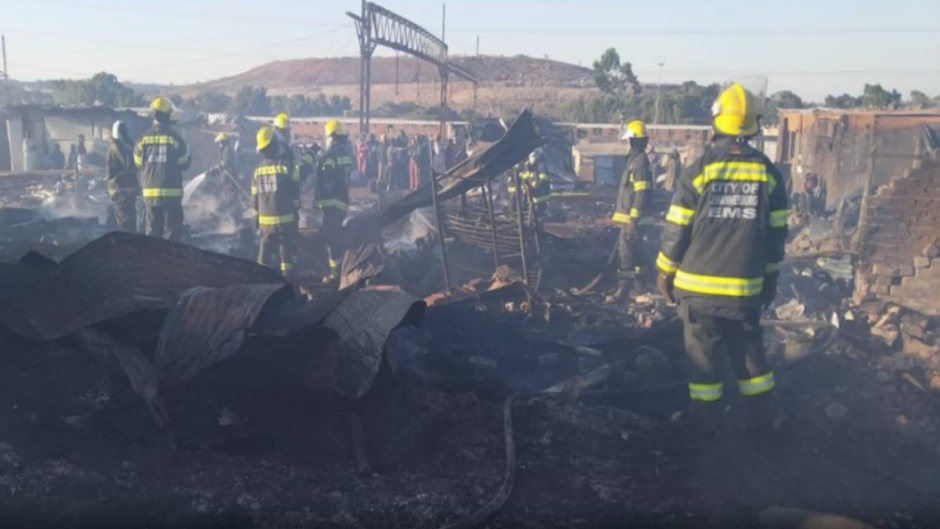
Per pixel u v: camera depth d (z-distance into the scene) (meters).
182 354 5.77
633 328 9.41
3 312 6.44
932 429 6.42
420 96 91.44
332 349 5.95
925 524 5.00
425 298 9.96
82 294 6.44
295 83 118.31
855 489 5.41
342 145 12.37
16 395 5.97
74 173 22.25
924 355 8.55
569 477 5.59
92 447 5.55
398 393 6.42
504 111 65.12
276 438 5.76
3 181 22.81
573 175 22.48
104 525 4.72
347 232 12.35
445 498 5.16
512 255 11.67
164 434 5.68
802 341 8.62
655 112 49.00
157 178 12.23
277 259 11.87
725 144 6.02
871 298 10.45
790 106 50.56
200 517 4.84
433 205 11.95
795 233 16.83
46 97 56.50
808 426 6.35
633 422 6.48
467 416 6.44
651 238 13.62
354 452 5.62
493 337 8.73
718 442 6.04
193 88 115.94
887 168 23.42
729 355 6.21
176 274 6.77
